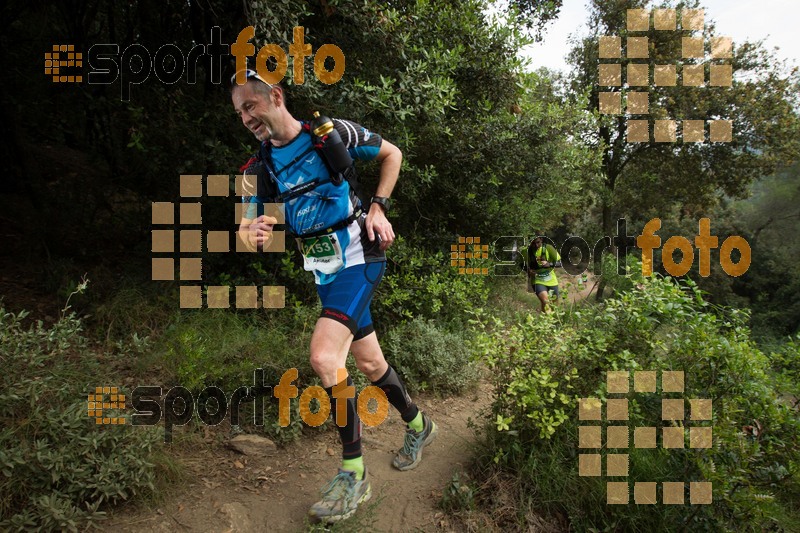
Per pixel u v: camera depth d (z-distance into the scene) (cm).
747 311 260
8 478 190
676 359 252
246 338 344
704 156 1491
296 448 283
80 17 496
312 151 206
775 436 243
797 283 1677
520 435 257
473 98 570
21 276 399
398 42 431
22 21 496
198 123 407
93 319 360
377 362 248
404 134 453
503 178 631
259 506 232
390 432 316
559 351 254
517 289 779
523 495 237
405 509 236
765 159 1468
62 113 496
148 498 221
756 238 1919
